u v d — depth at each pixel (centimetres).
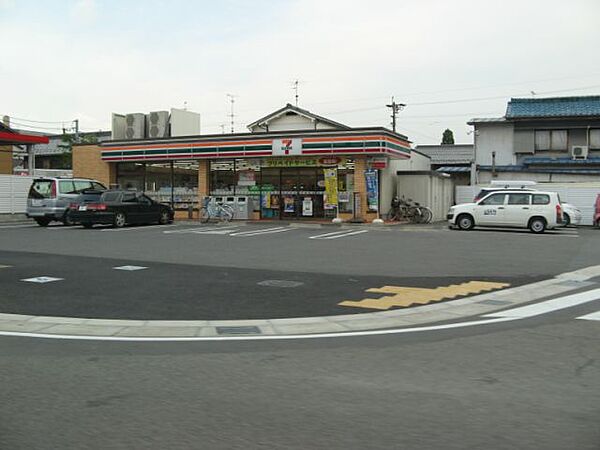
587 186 3019
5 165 3622
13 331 750
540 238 2055
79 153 3262
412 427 441
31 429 436
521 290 1056
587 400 498
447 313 871
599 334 732
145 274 1195
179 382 546
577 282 1144
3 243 1811
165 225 2641
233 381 550
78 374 570
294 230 2334
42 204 2602
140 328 769
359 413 469
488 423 448
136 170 3180
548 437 422
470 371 581
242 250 1634
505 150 3600
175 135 3241
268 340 710
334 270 1275
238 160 2928
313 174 2798
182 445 409
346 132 2609
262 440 417
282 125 3362
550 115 3456
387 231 2320
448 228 2517
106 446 407
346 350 663
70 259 1423
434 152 5056
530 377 561
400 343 695
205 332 750
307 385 538
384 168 2784
